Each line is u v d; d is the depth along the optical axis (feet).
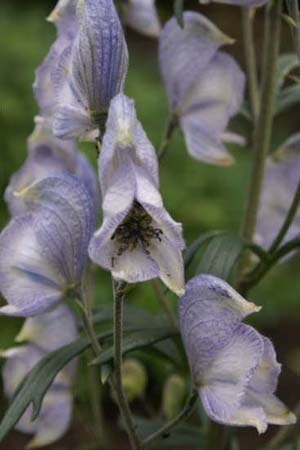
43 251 1.22
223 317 1.16
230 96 1.41
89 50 1.13
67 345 1.29
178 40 1.40
